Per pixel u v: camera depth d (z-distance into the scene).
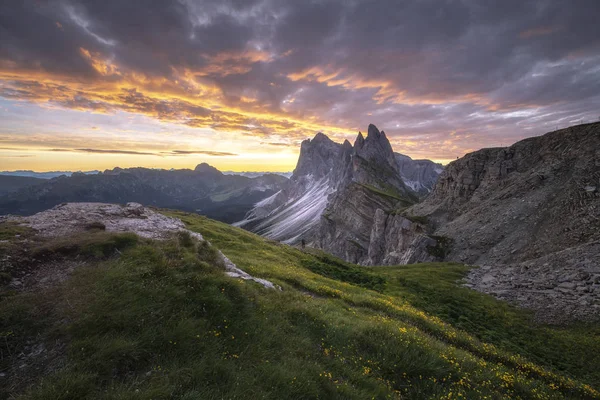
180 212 60.44
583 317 25.84
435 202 126.75
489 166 109.31
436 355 12.20
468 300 31.94
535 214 68.25
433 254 73.31
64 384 6.84
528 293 33.75
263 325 11.27
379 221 145.00
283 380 8.48
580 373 17.50
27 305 9.30
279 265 28.61
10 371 7.29
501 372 13.05
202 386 7.70
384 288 32.59
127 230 17.33
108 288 10.53
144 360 8.21
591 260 37.69
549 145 93.62
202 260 15.92
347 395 8.70
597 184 60.62
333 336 12.41
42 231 15.38
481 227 75.38
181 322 9.62
